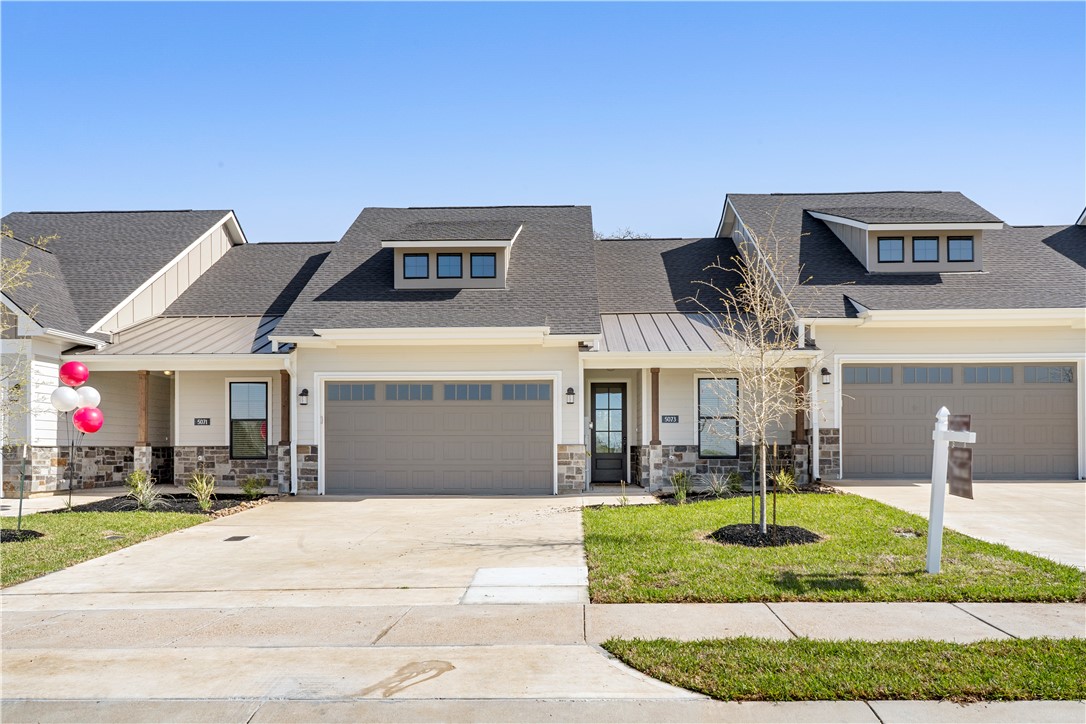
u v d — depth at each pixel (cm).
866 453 1786
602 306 2047
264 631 727
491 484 1744
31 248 2072
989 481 1722
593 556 1002
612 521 1270
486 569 966
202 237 2300
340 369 1762
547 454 1744
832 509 1311
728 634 691
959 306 1714
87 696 581
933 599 789
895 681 569
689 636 688
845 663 606
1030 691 552
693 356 1714
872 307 1716
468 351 1758
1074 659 607
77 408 1449
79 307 1912
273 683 600
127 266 2112
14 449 1689
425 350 1761
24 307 1705
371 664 636
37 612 800
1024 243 2117
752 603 788
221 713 550
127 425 2022
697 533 1144
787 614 748
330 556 1062
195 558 1056
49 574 965
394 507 1539
